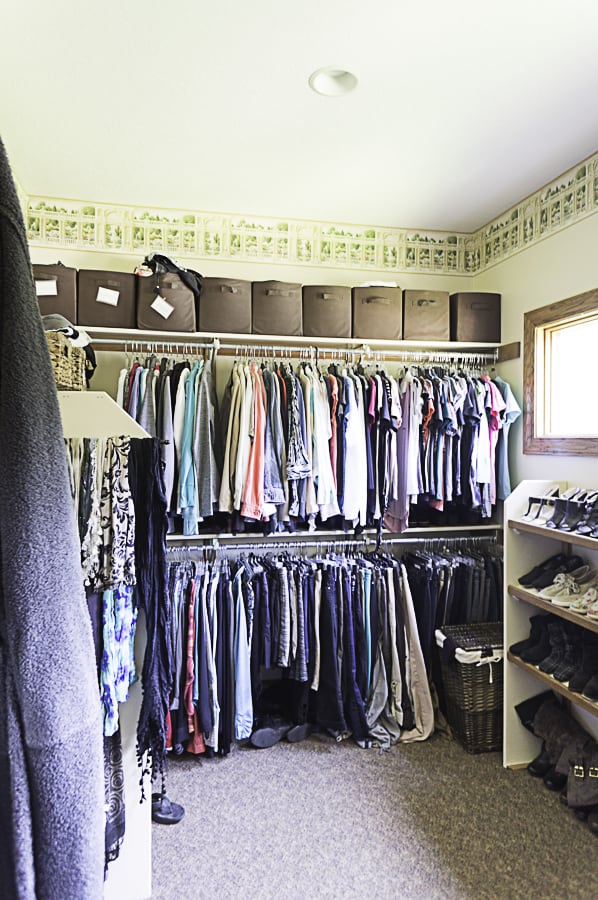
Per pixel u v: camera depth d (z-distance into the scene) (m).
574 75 1.98
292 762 2.65
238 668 2.71
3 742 0.55
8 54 1.86
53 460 0.58
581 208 2.66
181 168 2.72
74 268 2.94
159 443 1.69
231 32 1.75
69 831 0.57
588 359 2.80
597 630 2.07
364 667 2.87
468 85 2.04
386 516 3.17
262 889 1.87
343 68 1.94
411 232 3.57
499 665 2.72
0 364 0.56
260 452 2.81
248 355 3.30
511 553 2.66
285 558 3.11
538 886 1.87
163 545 1.68
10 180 0.57
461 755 2.71
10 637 0.55
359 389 3.02
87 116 2.25
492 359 3.47
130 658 1.63
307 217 3.38
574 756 2.34
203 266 3.30
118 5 1.63
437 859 2.00
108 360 3.19
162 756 1.70
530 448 3.05
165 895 1.84
